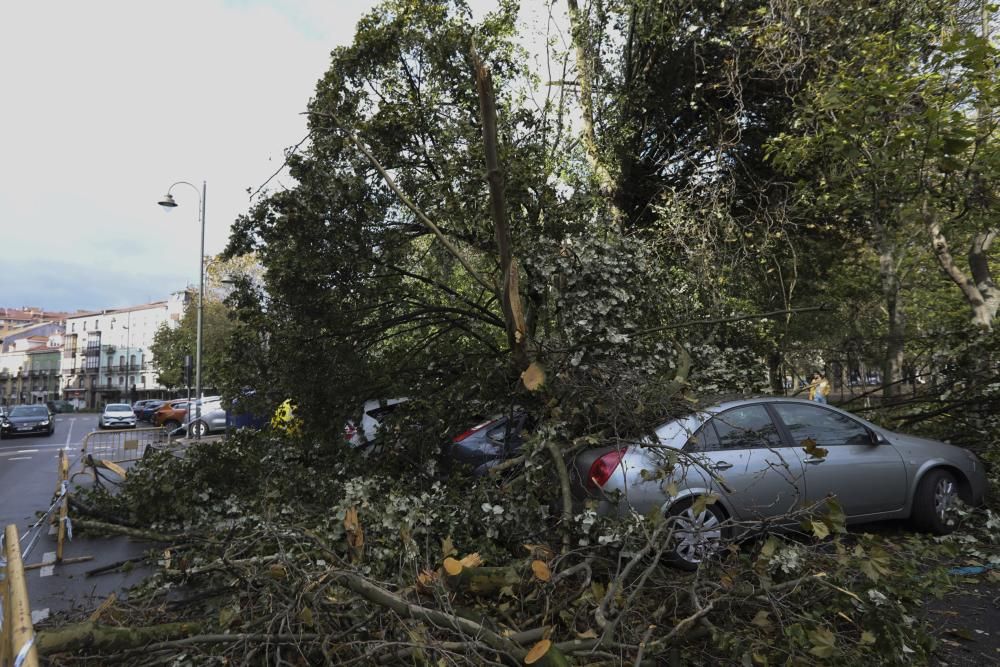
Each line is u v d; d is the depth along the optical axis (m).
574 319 5.83
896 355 8.49
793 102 9.36
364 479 5.72
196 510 6.72
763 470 5.19
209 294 38.66
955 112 6.61
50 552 6.68
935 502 5.86
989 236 9.18
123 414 35.47
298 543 3.72
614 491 4.70
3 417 31.42
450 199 6.84
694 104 11.05
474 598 3.50
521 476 4.91
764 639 3.29
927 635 3.27
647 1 10.83
